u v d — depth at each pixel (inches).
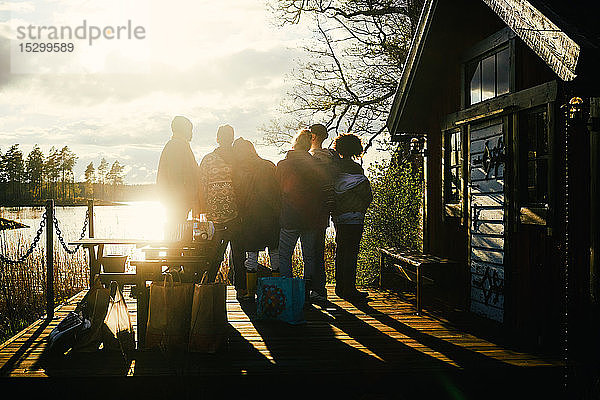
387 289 379.2
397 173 458.0
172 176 288.2
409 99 346.0
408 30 685.3
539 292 238.8
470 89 305.0
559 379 207.8
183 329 227.9
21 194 3710.6
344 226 332.8
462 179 305.6
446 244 329.7
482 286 288.0
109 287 239.8
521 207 251.0
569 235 216.7
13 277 417.1
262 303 282.2
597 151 199.8
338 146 331.0
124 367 210.1
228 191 306.5
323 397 202.8
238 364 212.7
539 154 244.1
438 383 204.2
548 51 185.5
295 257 519.8
